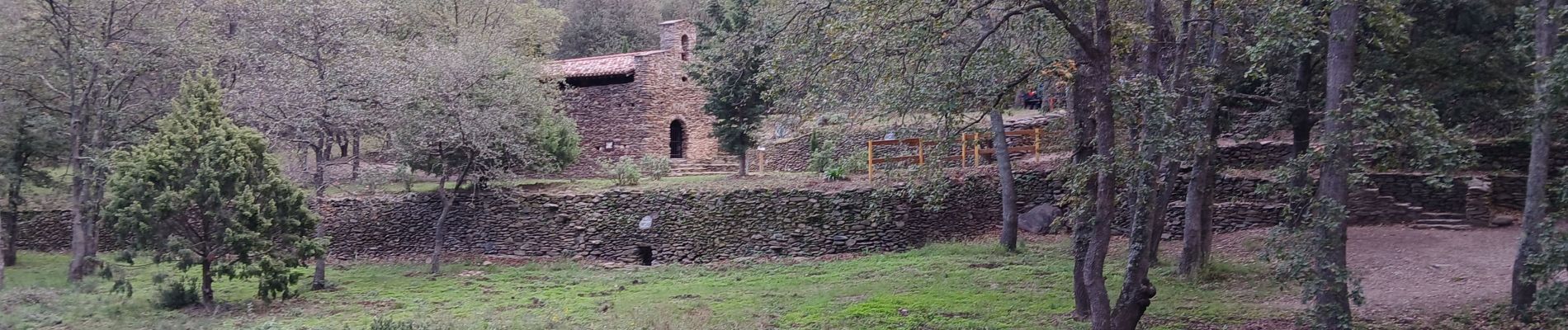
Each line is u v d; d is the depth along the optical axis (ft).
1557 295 36.35
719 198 80.18
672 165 106.01
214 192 60.34
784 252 77.41
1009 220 73.26
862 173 83.41
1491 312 44.52
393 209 91.30
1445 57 61.62
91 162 79.41
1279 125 56.85
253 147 63.67
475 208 88.28
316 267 72.54
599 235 83.10
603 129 111.96
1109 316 38.37
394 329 48.37
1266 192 41.32
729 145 90.74
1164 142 37.11
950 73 43.68
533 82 89.71
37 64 85.81
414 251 89.86
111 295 68.44
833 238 76.74
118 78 82.53
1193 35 46.29
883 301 55.47
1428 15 63.46
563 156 92.12
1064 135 61.41
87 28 81.61
